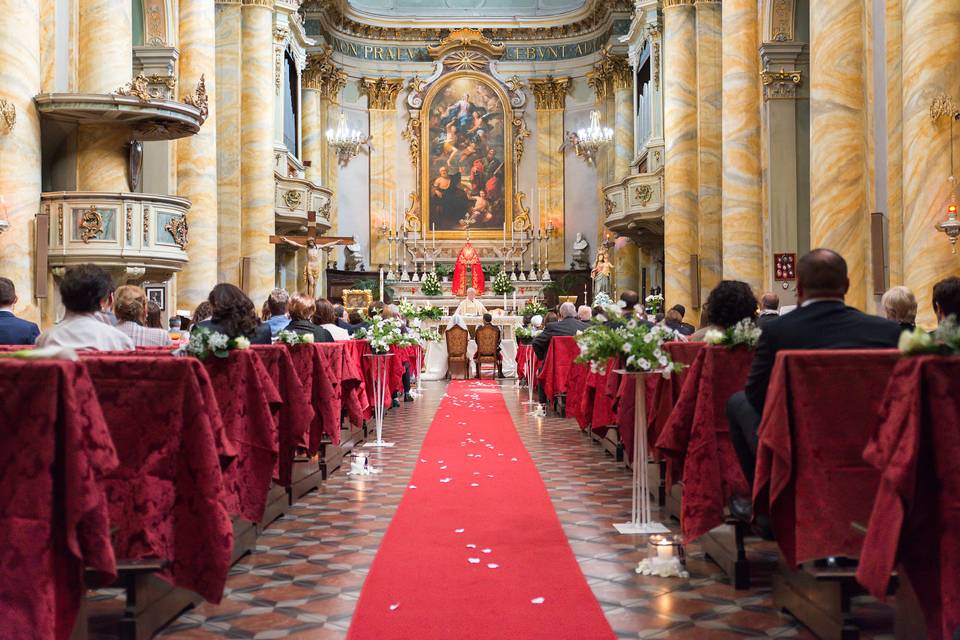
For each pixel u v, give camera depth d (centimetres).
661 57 2042
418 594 445
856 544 373
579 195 2967
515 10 3023
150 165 1477
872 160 1049
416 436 1053
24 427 295
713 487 477
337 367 809
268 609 425
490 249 2989
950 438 292
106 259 1073
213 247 1552
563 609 421
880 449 306
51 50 1124
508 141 3003
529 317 2172
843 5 1063
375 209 2975
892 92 998
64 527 302
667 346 625
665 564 478
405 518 617
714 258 1761
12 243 979
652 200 2000
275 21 1992
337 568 494
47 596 294
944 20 892
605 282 2627
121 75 1195
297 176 2242
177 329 1205
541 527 588
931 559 310
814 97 1088
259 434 529
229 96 1845
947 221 873
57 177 1154
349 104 2947
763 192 1487
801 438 379
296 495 678
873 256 1011
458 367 2016
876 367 377
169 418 393
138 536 386
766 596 443
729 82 1512
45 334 500
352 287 2758
